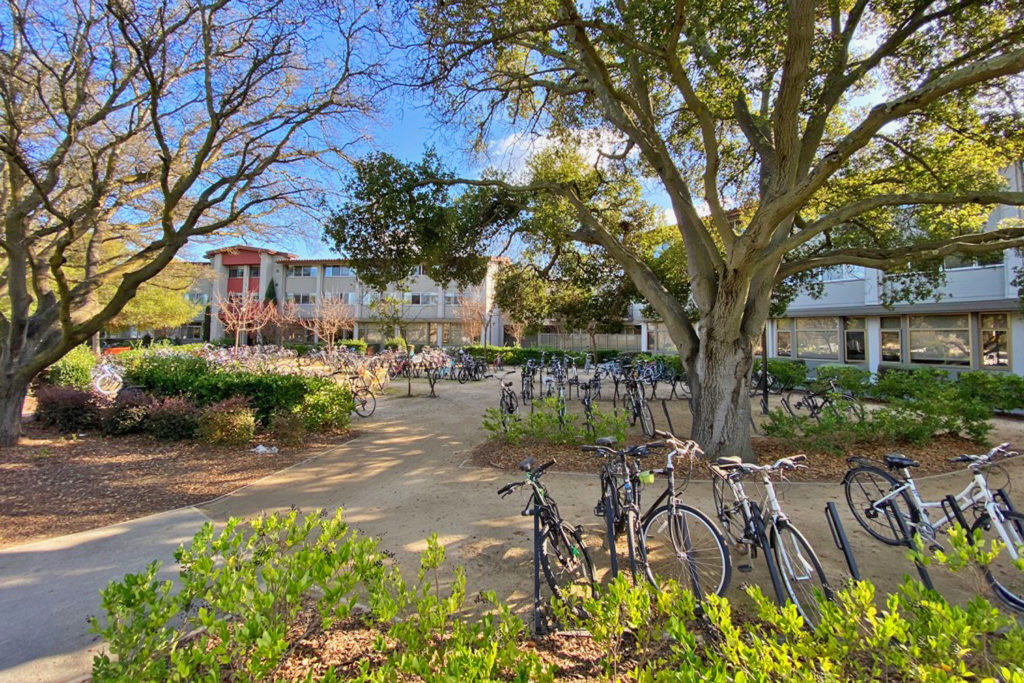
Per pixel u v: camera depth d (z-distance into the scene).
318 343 32.16
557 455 6.41
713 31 5.06
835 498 4.82
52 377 12.08
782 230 6.31
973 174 7.88
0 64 5.76
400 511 4.57
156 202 8.98
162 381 8.93
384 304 27.44
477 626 1.67
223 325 36.47
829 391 9.07
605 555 3.59
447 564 3.43
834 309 16.94
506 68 7.76
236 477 5.82
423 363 18.55
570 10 4.93
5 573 3.35
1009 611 2.70
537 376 18.52
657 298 7.01
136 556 3.64
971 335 13.66
